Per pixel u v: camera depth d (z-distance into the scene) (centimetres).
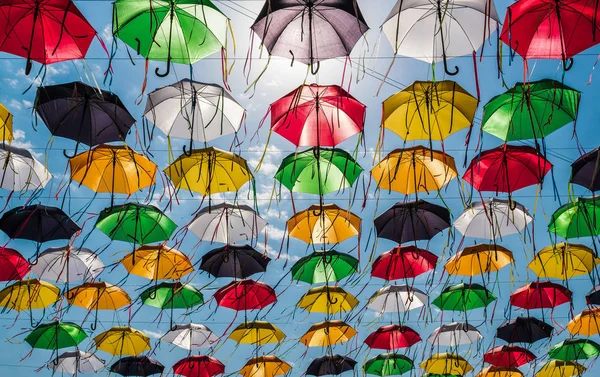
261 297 796
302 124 514
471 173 580
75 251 711
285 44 431
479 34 430
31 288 750
